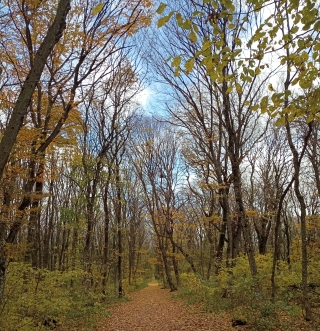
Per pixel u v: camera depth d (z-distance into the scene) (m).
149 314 12.70
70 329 9.31
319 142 15.54
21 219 7.29
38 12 6.82
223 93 9.34
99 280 17.19
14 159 7.33
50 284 8.30
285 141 19.91
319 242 13.49
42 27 7.25
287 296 9.78
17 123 3.54
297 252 13.27
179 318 10.58
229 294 10.61
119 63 10.86
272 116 4.39
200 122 12.43
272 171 21.17
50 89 7.79
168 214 20.78
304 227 8.00
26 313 7.54
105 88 13.54
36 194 7.98
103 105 14.18
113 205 20.17
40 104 8.02
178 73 4.14
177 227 20.16
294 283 10.37
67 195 20.30
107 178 14.65
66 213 12.38
